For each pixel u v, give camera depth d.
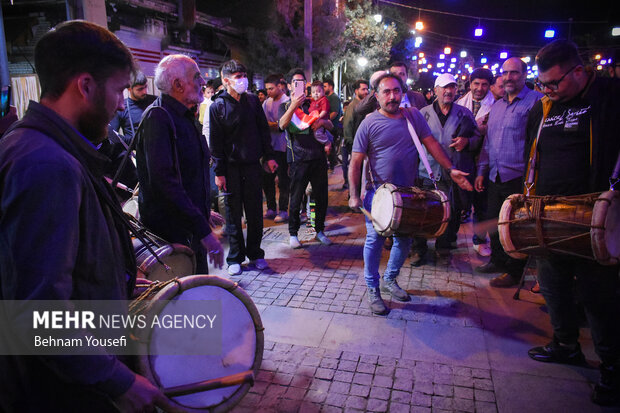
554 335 3.03
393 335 3.43
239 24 16.95
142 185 2.77
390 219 3.27
